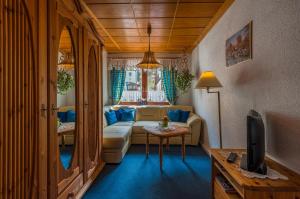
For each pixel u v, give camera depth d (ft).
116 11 10.33
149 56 12.11
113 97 19.67
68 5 6.52
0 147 3.73
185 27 12.83
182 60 19.75
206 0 9.14
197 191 8.53
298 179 4.68
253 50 7.02
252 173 5.01
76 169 7.31
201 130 15.43
